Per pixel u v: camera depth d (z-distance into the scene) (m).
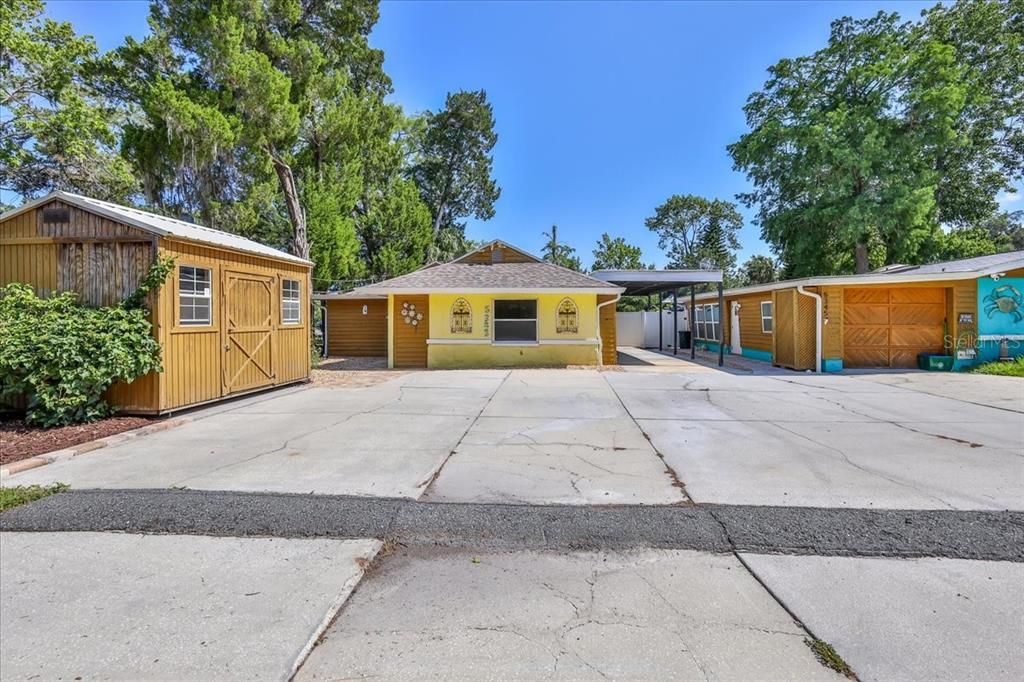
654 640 2.31
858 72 22.41
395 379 12.11
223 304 8.80
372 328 19.95
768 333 16.30
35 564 3.06
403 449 5.64
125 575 2.93
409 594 2.73
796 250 24.23
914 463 5.01
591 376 12.41
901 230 21.59
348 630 2.41
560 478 4.59
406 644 2.30
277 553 3.19
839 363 13.27
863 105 22.64
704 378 11.97
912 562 3.01
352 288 23.28
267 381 10.07
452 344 14.66
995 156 23.78
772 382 11.21
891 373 12.80
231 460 5.25
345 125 17.36
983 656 2.18
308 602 2.65
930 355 13.47
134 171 15.38
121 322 6.95
